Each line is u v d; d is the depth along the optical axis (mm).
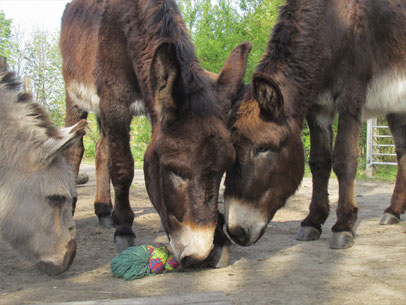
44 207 1513
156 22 1780
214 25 8125
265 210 1782
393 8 2264
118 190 2000
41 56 9734
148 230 2455
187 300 1240
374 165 6094
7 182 1507
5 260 1846
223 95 1540
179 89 1434
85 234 2393
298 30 1970
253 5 8008
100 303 1227
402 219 2699
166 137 1449
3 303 1360
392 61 2264
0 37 7941
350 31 2088
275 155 1773
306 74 1960
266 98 1689
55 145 1486
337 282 1521
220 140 1414
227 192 1758
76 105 2752
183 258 1422
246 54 1657
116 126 1993
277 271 1654
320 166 2221
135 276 1572
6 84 1641
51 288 1495
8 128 1532
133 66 1885
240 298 1374
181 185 1425
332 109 2184
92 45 2486
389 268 1675
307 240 2178
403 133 2646
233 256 1872
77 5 2881
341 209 2043
